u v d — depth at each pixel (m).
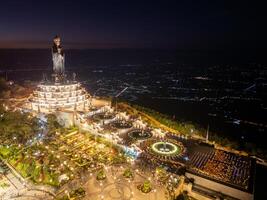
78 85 109.00
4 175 61.25
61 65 105.88
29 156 67.44
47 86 101.38
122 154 71.50
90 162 66.88
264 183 66.31
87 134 82.75
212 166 66.25
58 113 90.50
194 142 80.44
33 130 79.25
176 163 67.69
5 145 72.00
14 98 114.69
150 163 67.38
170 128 93.81
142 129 87.38
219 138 85.62
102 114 96.94
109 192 55.81
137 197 54.62
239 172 63.91
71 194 54.50
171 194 55.69
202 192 59.22
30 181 58.97
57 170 62.31
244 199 57.03
